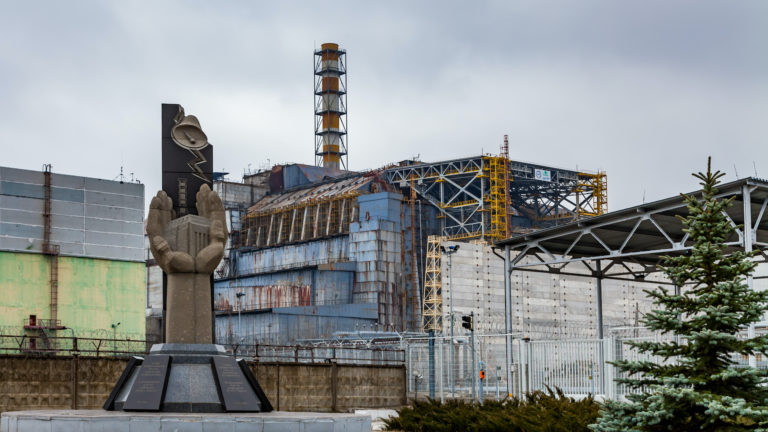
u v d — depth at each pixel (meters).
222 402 34.59
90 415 32.50
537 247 69.06
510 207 180.12
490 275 150.88
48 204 95.69
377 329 157.12
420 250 175.62
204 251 36.53
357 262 168.62
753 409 27.61
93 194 98.56
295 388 74.12
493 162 173.12
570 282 151.88
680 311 29.28
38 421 32.03
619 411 29.42
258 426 32.16
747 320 28.64
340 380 77.00
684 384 29.06
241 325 155.88
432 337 70.62
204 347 35.94
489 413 45.38
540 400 47.34
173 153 40.62
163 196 37.28
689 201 30.53
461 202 177.38
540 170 180.88
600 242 64.62
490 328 127.50
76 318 95.25
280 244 183.00
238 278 180.25
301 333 152.75
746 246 54.69
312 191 191.38
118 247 99.12
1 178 93.50
